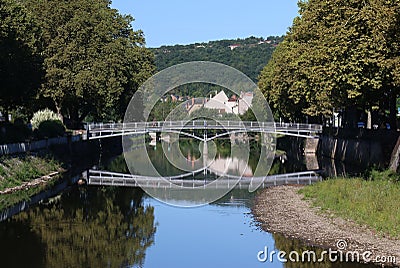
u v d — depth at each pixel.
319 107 59.53
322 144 72.69
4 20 47.34
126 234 27.88
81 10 64.31
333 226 27.30
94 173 52.94
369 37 32.69
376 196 30.14
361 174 43.72
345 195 32.22
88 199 38.47
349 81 33.91
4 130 49.78
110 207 35.44
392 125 46.66
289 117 81.38
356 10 33.53
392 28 31.19
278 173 52.38
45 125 59.88
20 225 29.75
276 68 67.19
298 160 67.50
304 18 49.91
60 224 30.14
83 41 63.44
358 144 54.69
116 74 65.56
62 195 40.12
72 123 74.50
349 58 33.50
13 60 47.91
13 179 42.47
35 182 45.03
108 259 23.42
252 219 30.72
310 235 26.19
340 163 60.38
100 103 65.19
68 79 60.44
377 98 41.03
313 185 39.41
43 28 61.56
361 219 27.17
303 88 55.41
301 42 52.50
